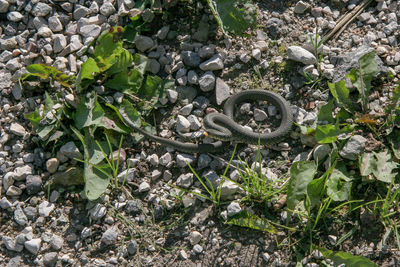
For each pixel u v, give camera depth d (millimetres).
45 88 1749
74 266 1613
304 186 1611
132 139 1711
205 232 1625
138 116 1706
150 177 1685
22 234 1634
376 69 1687
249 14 1730
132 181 1678
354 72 1693
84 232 1632
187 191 1633
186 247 1616
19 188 1674
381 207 1611
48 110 1704
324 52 1753
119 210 1653
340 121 1691
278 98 1706
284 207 1631
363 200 1602
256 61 1762
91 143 1682
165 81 1741
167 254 1613
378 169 1622
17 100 1749
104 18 1803
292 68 1748
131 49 1773
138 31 1775
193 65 1757
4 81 1759
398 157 1629
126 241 1627
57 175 1674
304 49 1749
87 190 1642
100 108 1685
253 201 1638
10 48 1798
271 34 1787
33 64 1719
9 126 1727
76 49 1771
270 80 1747
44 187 1674
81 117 1690
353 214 1615
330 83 1688
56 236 1631
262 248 1604
